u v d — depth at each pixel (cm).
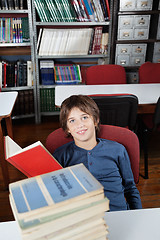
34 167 56
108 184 96
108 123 166
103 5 296
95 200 37
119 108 157
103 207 38
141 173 212
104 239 42
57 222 35
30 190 38
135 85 235
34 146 56
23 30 288
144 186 195
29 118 354
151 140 277
